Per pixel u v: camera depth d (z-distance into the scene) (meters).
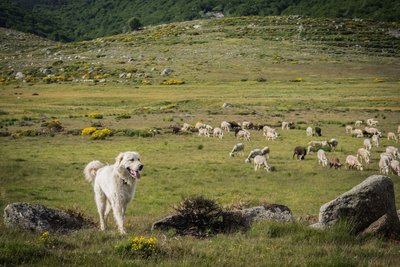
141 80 124.19
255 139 52.09
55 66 150.50
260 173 34.31
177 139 52.09
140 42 184.12
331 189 29.25
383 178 11.94
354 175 33.50
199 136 54.44
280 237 11.02
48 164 36.81
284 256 9.09
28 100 99.50
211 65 138.75
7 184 29.69
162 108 82.94
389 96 90.19
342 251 9.52
